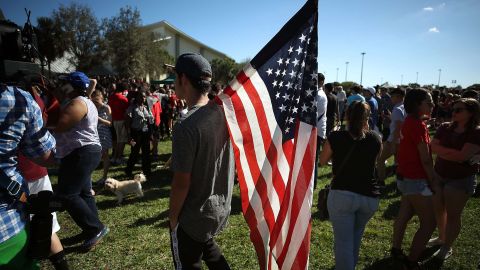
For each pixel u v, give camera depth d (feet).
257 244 6.77
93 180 21.13
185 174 6.10
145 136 21.27
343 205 8.52
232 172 7.09
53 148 6.27
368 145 8.46
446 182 11.39
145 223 14.61
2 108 5.31
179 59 6.55
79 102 10.94
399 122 18.72
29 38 7.66
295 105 6.52
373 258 12.14
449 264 11.64
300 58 6.37
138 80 54.44
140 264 11.31
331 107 22.27
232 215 15.84
